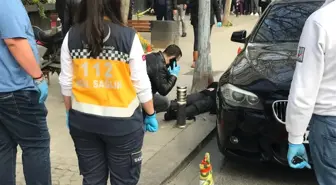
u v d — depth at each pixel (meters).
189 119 5.90
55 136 5.27
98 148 3.02
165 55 5.39
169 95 7.11
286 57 4.59
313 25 2.39
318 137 2.50
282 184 4.28
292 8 5.64
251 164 4.73
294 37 5.26
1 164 3.30
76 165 4.45
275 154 4.00
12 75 3.02
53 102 6.65
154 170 4.40
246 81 4.18
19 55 2.93
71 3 6.10
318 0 5.68
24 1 9.55
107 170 3.15
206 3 6.74
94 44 2.73
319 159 2.53
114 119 2.83
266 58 4.63
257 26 5.60
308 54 2.39
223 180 4.40
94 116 2.84
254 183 4.32
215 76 8.46
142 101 2.95
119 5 2.80
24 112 3.12
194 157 4.98
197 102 5.89
